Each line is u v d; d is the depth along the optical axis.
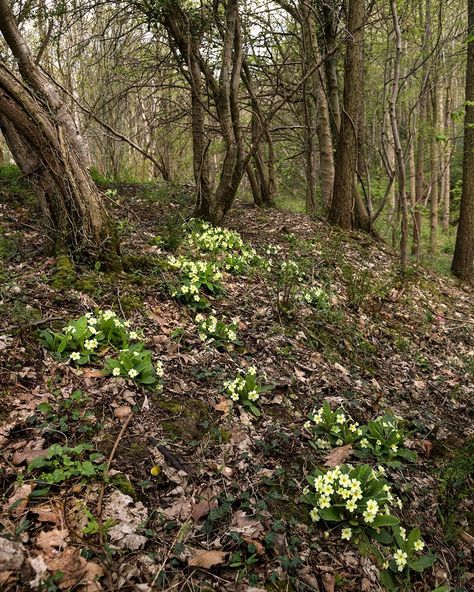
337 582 2.96
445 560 3.54
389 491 3.89
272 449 3.91
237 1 8.49
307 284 7.98
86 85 15.55
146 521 2.89
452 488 4.13
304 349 5.83
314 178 16.53
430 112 19.36
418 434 4.86
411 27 12.85
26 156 6.02
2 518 2.65
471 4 10.91
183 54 10.54
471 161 12.09
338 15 11.39
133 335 4.62
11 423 3.36
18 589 2.29
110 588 2.44
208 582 2.69
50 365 4.02
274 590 2.77
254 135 13.40
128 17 10.53
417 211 15.05
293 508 3.41
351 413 4.82
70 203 5.69
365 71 15.41
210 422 3.97
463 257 12.51
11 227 7.27
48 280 5.23
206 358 4.86
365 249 11.30
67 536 2.64
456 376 6.62
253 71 14.23
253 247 9.38
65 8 9.41
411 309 8.66
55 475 2.95
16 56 5.48
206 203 9.57
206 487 3.31
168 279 6.08
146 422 3.75
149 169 21.19
